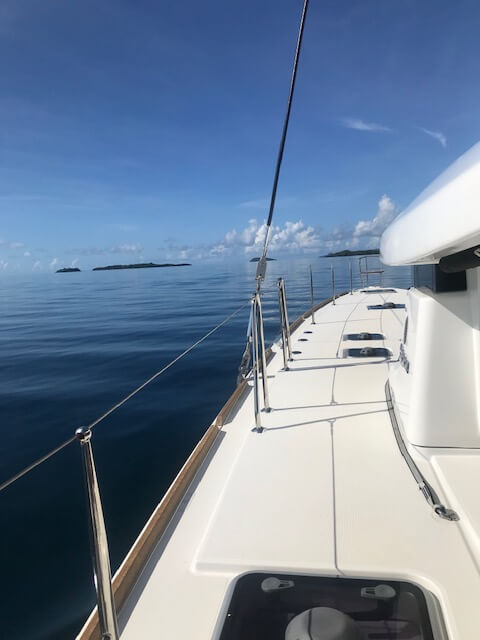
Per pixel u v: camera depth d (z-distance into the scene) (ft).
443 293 6.33
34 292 106.22
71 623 7.38
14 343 36.32
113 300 75.10
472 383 6.28
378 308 21.07
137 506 10.74
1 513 10.68
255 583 4.41
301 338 15.81
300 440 7.57
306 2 6.43
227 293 75.92
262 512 5.54
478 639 3.63
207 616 4.20
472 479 5.68
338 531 5.10
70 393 20.88
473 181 3.10
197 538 5.39
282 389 10.56
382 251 7.23
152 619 4.20
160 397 18.95
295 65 6.75
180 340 33.94
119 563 8.71
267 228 8.04
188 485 6.64
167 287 98.43
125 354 29.58
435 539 4.87
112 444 14.33
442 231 3.69
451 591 4.15
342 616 3.58
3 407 19.19
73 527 10.01
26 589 8.18
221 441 8.10
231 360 25.26
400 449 6.87
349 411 8.77
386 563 4.54
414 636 3.84
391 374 9.22
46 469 12.87
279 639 3.95
